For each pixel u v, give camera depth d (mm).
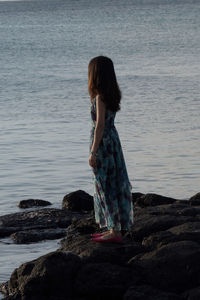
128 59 50781
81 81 37281
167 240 7230
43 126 22250
